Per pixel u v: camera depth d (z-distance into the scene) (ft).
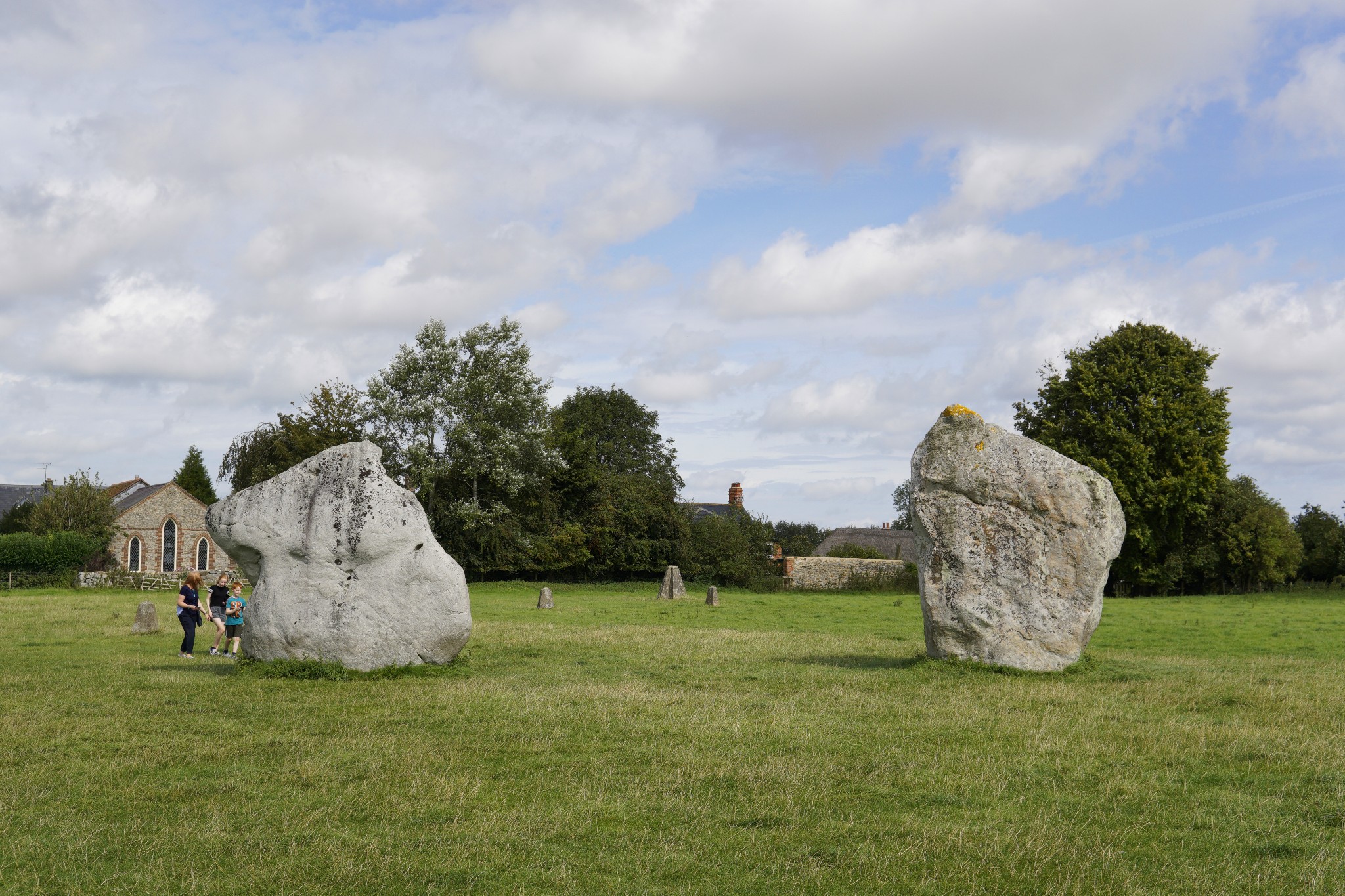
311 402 239.71
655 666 66.80
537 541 228.02
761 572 248.32
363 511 60.49
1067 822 30.42
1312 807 32.12
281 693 52.85
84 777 34.68
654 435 343.67
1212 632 101.71
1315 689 56.90
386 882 25.25
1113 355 193.88
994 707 50.01
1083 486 63.21
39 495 317.63
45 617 114.01
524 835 28.71
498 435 214.69
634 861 26.84
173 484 285.23
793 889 25.03
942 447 65.98
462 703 49.65
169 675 60.44
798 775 35.50
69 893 24.30
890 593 216.95
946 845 28.17
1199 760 38.47
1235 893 24.93
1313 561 265.34
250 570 63.10
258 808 31.09
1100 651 81.76
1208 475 188.14
